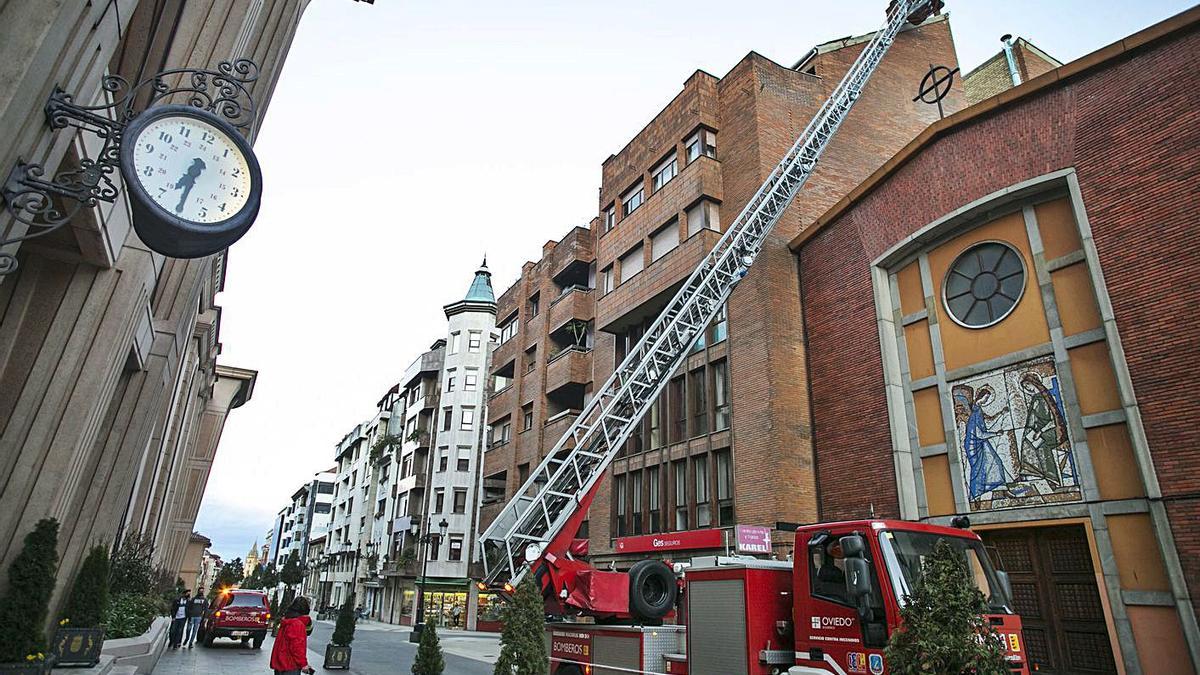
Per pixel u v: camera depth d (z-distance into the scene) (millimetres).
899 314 16125
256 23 12578
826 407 17578
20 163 4824
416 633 27438
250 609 21359
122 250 9500
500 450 35625
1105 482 11477
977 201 14227
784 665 7391
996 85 25078
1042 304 13062
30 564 7996
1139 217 11555
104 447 12664
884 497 15281
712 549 18750
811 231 18922
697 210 21703
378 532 63438
